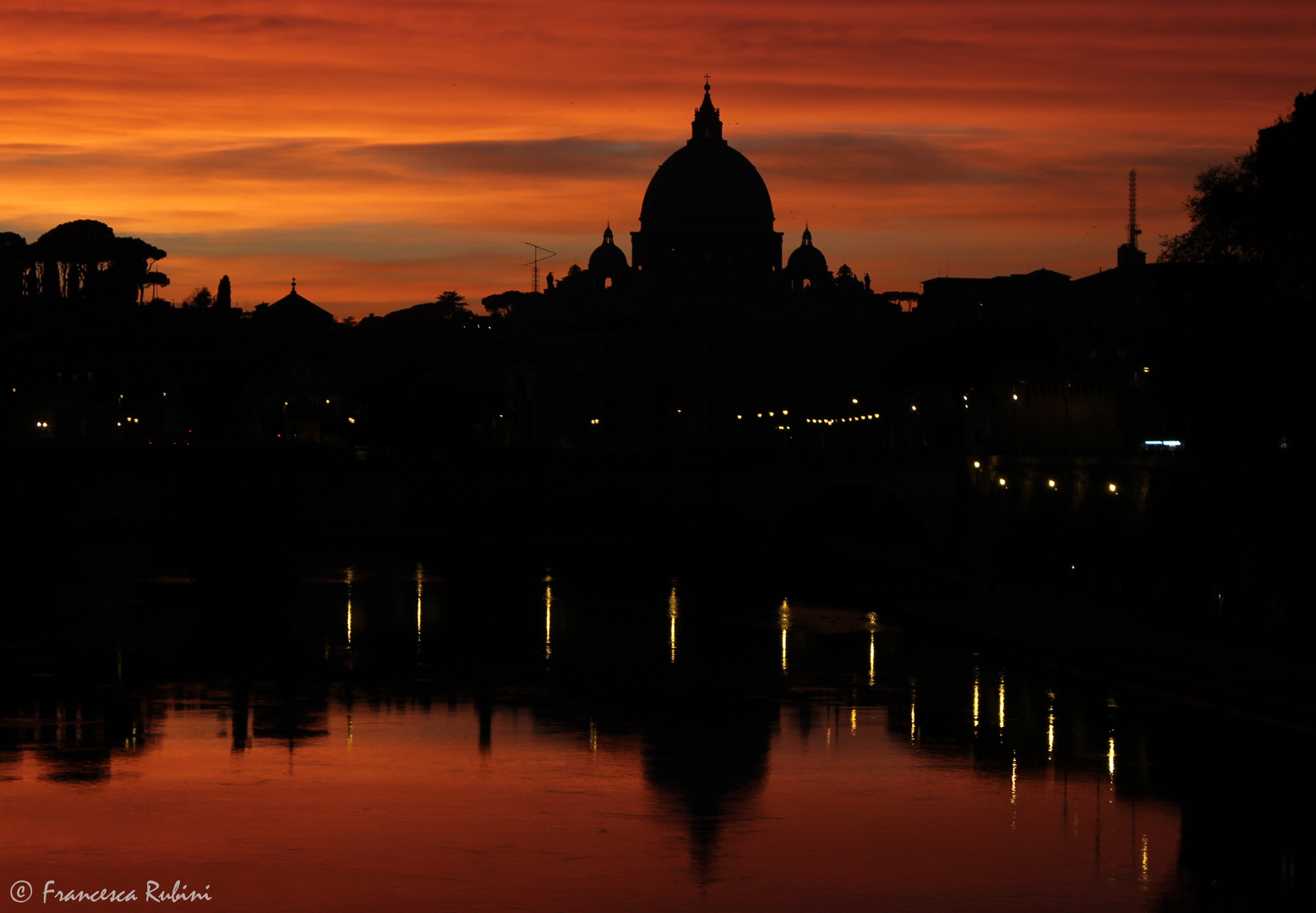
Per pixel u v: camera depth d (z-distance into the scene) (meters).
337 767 95.88
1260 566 130.62
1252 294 123.94
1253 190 126.75
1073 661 120.88
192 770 94.94
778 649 139.62
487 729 106.81
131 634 147.88
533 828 83.38
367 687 122.00
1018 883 75.38
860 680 123.62
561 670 130.12
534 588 189.62
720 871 77.00
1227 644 125.00
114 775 93.62
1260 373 120.88
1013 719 107.12
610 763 97.06
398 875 76.19
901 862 78.19
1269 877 76.06
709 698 117.00
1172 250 131.12
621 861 78.38
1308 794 88.75
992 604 158.62
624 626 155.25
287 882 75.38
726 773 94.62
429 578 199.38
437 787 91.31
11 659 133.75
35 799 88.38
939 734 103.69
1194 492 140.00
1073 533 173.00
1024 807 86.69
